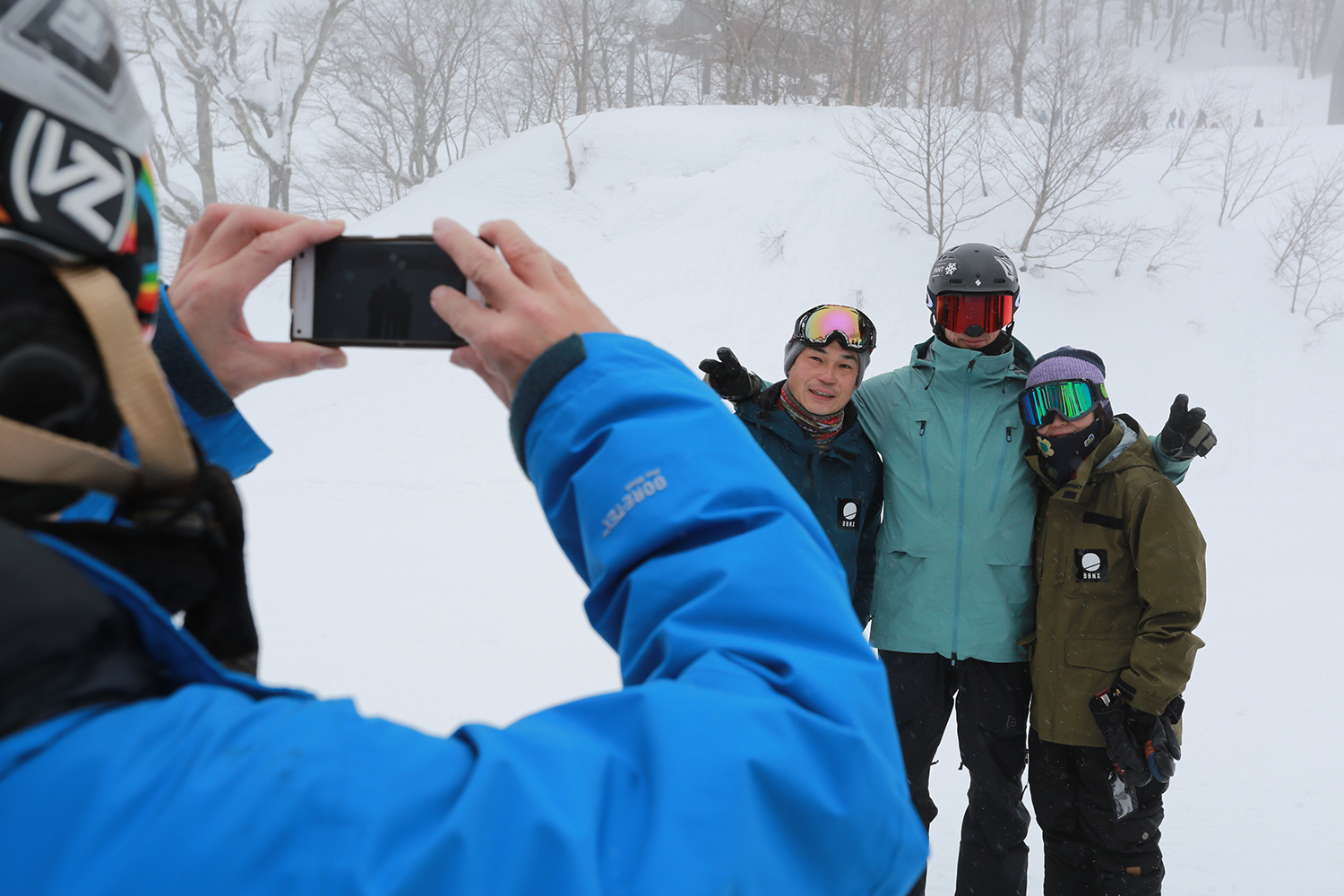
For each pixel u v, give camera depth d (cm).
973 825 257
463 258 57
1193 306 1728
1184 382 1597
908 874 45
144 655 35
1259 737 447
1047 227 1752
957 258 260
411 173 2812
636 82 3734
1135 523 235
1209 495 1130
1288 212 2003
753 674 44
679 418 52
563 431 53
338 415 1324
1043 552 249
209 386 71
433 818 31
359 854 29
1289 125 4006
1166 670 226
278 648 546
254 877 28
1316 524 962
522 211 1869
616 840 35
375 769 32
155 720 30
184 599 37
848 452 258
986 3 2662
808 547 50
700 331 1641
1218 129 2873
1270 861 327
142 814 28
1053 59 2225
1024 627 256
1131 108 2006
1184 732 454
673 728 38
